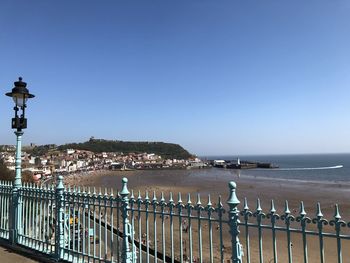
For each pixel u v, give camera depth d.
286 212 4.91
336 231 4.48
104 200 7.27
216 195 69.94
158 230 25.08
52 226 8.45
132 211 6.90
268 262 20.78
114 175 178.25
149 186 102.94
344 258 22.19
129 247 6.92
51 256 8.23
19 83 9.44
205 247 23.98
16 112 9.42
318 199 62.88
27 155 179.00
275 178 127.00
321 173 149.62
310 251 23.97
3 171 26.36
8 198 9.77
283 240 27.25
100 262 7.24
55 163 188.62
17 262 8.11
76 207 7.89
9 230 9.55
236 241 5.39
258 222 5.21
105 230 7.24
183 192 80.69
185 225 28.48
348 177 126.19
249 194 73.94
